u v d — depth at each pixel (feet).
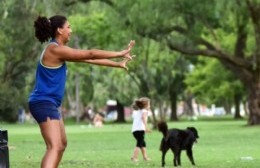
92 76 406.62
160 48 255.70
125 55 45.75
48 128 45.62
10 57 209.26
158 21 220.64
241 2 220.64
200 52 246.68
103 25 288.30
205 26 240.53
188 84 437.58
